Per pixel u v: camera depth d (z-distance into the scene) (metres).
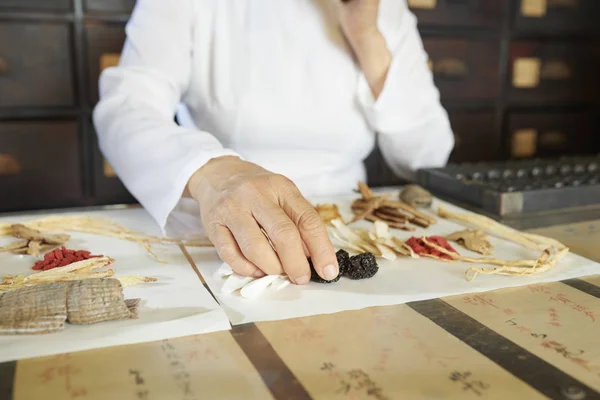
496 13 1.53
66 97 1.26
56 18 1.22
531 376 0.44
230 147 0.98
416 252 0.66
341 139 1.00
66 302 0.50
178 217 0.76
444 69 1.51
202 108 0.97
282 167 0.97
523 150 1.67
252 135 0.96
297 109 0.96
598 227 0.76
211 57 0.94
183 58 0.92
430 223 0.77
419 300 0.55
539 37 1.59
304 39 0.95
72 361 0.45
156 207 0.71
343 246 0.68
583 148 1.74
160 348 0.47
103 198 1.33
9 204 1.27
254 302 0.54
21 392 0.42
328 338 0.49
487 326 0.51
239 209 0.59
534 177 0.92
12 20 1.19
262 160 0.96
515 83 1.61
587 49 1.66
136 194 0.75
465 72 1.54
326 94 0.97
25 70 1.22
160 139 0.75
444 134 1.06
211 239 0.60
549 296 0.56
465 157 1.61
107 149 0.81
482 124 1.60
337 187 1.00
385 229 0.70
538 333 0.50
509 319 0.52
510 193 0.79
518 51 1.59
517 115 1.63
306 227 0.58
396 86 0.97
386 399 0.42
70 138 1.29
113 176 1.33
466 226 0.76
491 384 0.43
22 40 1.21
